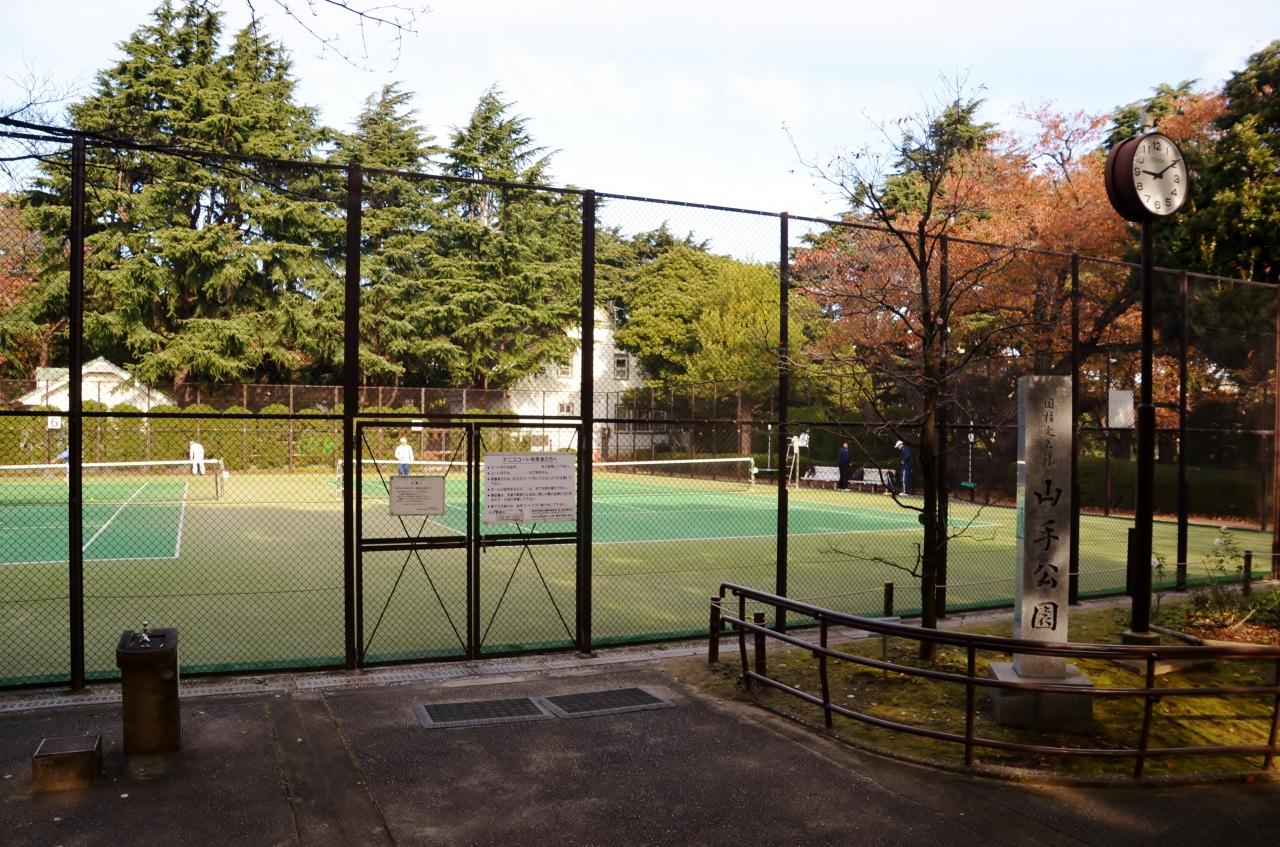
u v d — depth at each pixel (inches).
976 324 630.5
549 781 224.4
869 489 1230.3
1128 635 337.4
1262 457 775.1
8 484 1149.7
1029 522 265.3
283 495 1061.1
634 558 630.5
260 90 1523.1
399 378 1553.9
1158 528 821.2
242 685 305.6
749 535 767.7
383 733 257.4
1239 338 772.0
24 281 662.5
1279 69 971.3
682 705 288.8
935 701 292.8
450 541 342.3
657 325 1521.9
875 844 192.7
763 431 1391.5
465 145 1546.5
